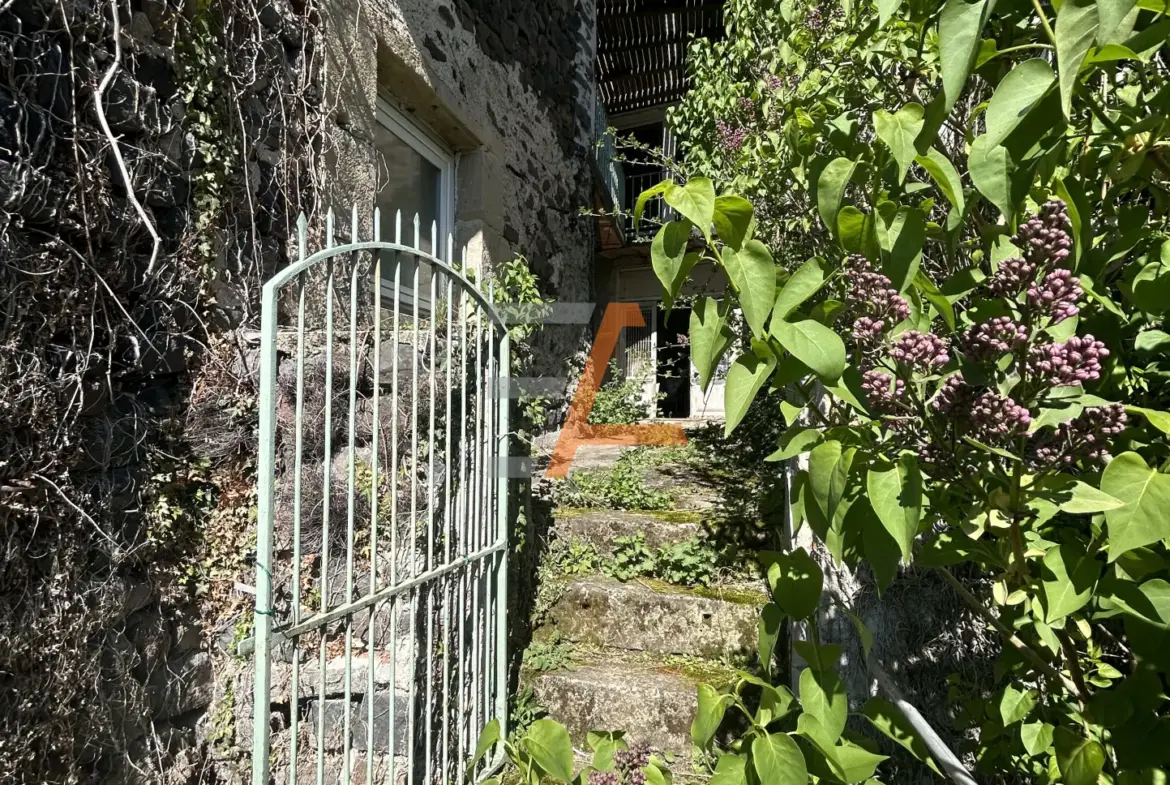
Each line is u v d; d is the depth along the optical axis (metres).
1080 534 1.12
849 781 1.04
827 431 1.03
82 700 1.71
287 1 2.50
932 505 1.11
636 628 2.92
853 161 1.06
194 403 2.07
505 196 4.35
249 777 2.12
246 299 2.26
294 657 1.50
